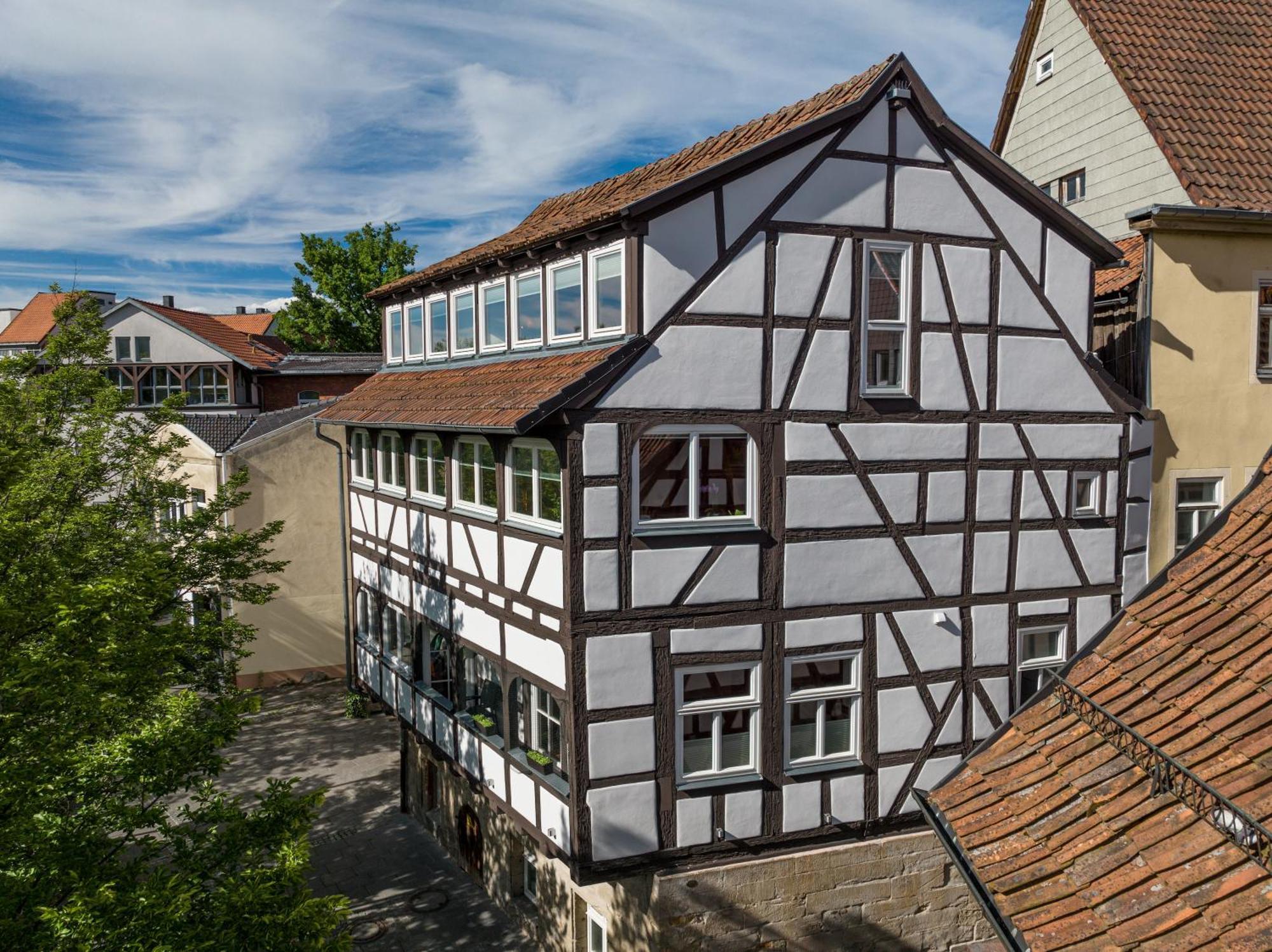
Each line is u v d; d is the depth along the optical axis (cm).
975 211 1204
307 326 5119
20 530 1020
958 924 1261
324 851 1756
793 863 1180
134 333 3762
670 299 1079
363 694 2000
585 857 1095
